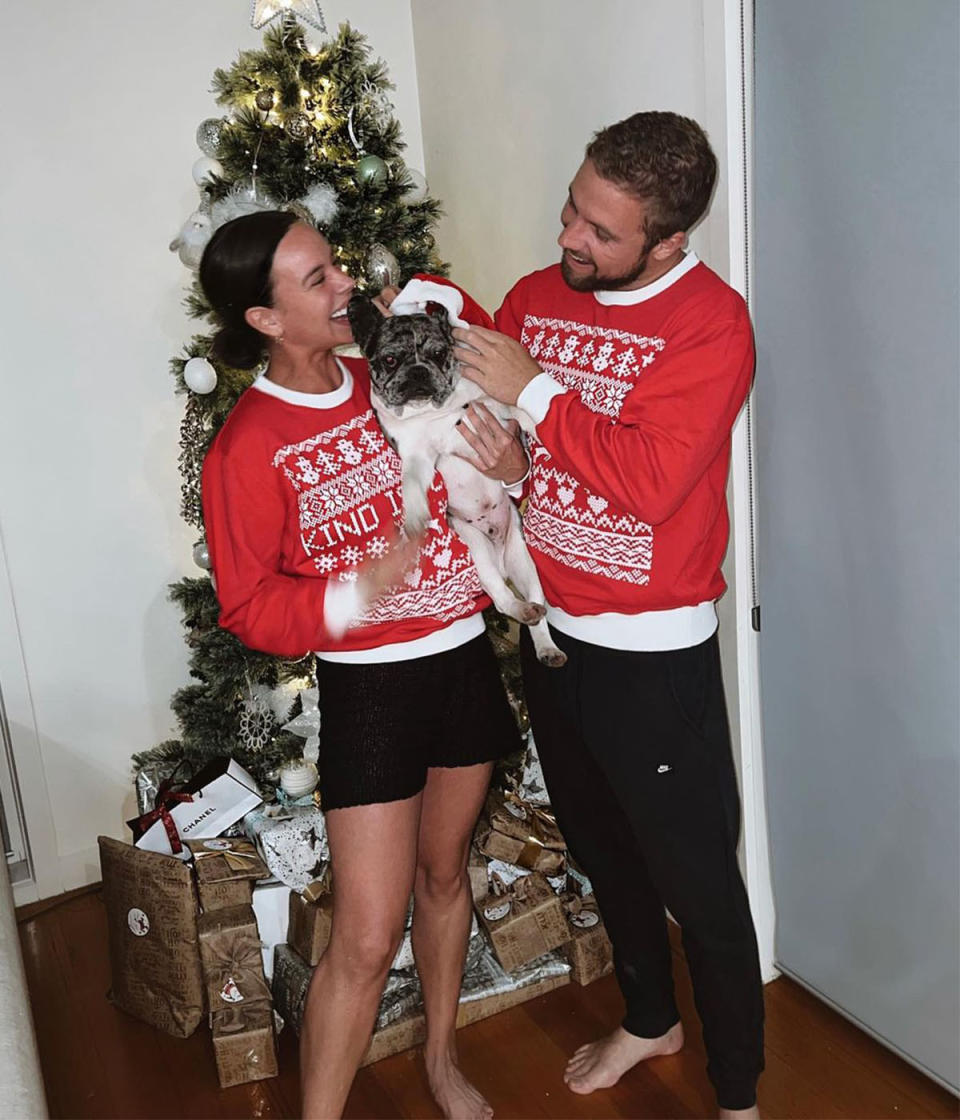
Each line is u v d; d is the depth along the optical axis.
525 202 2.81
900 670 2.06
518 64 2.71
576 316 1.86
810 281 2.04
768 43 2.00
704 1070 2.30
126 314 2.99
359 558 1.80
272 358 1.79
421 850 2.08
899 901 2.20
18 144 2.80
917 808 2.11
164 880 2.42
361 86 2.47
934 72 1.73
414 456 1.78
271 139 2.40
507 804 2.65
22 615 3.03
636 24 2.30
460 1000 2.47
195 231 2.35
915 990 2.22
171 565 3.17
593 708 1.91
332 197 2.37
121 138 2.90
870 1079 2.26
